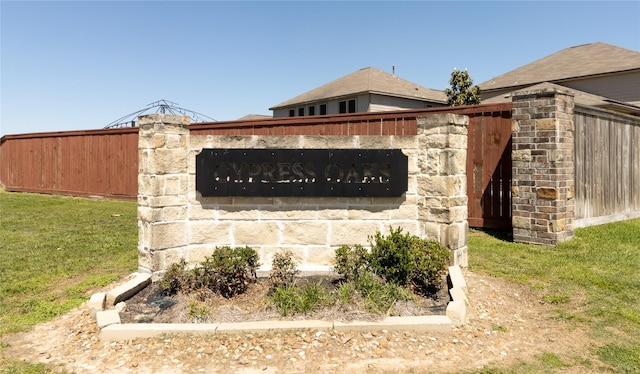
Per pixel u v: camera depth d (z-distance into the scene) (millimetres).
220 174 5438
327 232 5555
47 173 15914
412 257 4684
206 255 5496
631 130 9617
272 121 11508
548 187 6961
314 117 10891
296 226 5535
